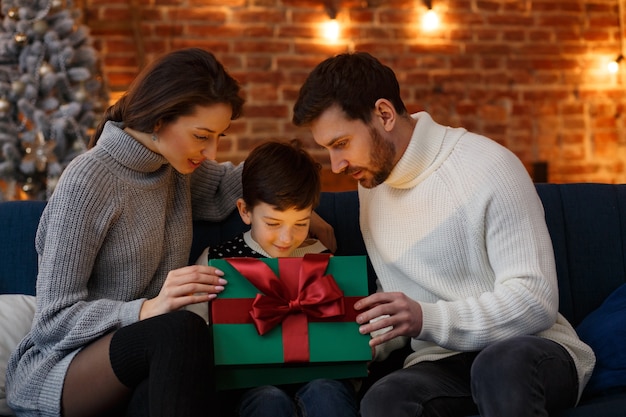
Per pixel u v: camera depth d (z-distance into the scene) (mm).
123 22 4441
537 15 5043
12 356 1660
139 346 1442
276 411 1511
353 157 1732
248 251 1887
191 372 1383
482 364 1450
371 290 2062
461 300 1623
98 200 1651
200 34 4613
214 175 2012
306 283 1598
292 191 1786
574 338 1709
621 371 1707
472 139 1792
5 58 3105
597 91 5121
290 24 4723
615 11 5148
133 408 1462
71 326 1562
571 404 1575
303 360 1574
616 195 2170
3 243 2000
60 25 3125
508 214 1670
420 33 4898
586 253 2105
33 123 3061
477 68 4965
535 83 5039
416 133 1772
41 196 3121
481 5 4969
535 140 5039
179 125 1614
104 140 1691
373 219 1897
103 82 3539
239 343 1562
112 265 1713
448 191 1756
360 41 4824
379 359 1860
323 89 1697
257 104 4672
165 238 1827
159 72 1617
